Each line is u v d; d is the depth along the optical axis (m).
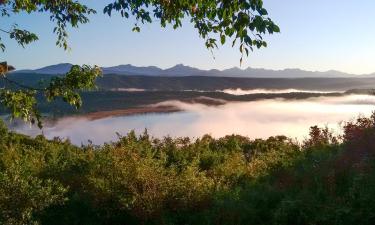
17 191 7.39
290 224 7.62
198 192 9.18
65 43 8.77
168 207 8.84
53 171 10.56
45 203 7.68
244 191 9.60
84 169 10.66
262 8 4.58
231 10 4.72
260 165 12.59
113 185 8.96
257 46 4.76
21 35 8.80
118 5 5.95
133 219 8.55
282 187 9.44
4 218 7.07
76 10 8.61
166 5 6.14
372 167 9.04
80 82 7.98
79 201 8.98
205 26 6.05
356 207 7.46
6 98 7.78
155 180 9.10
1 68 7.93
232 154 16.27
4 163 11.58
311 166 10.59
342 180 9.31
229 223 8.04
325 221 7.20
